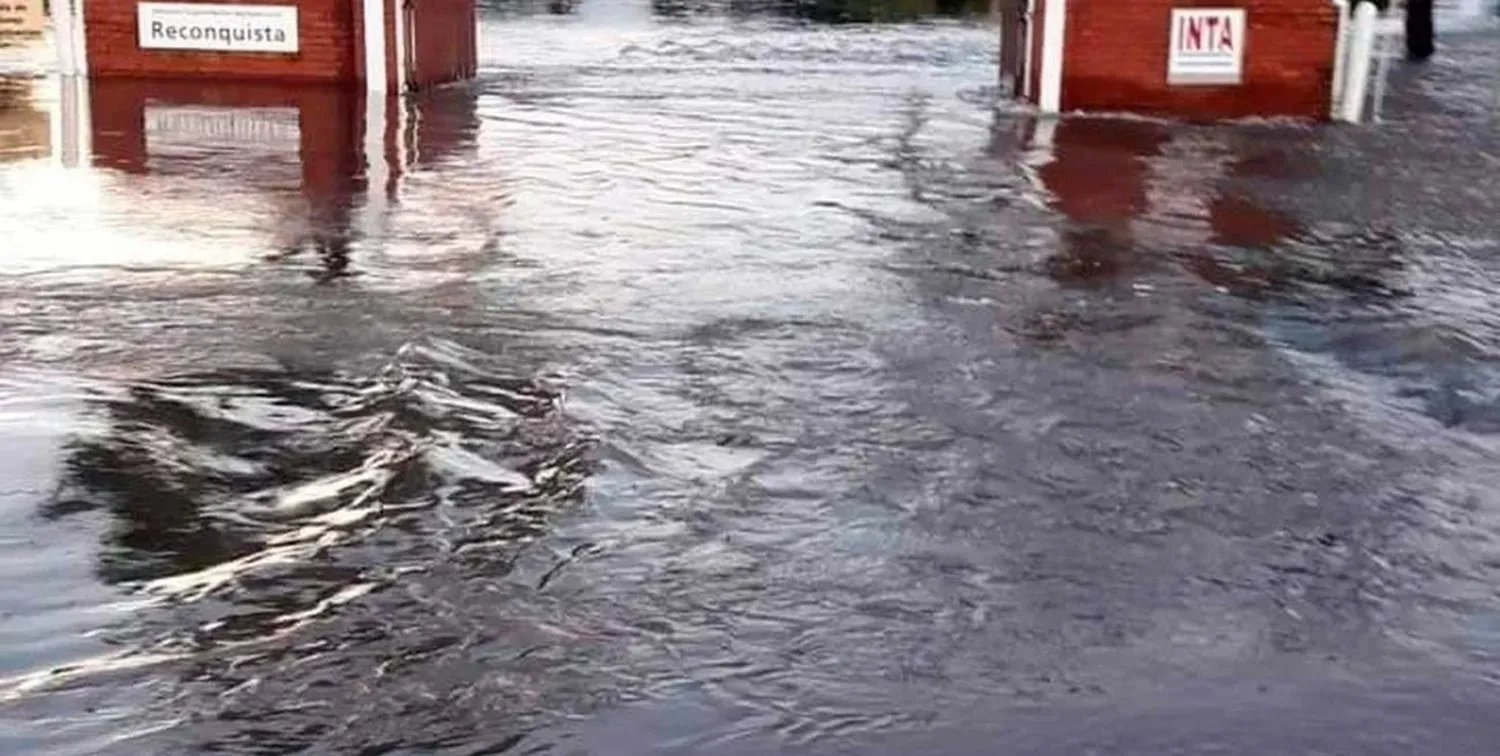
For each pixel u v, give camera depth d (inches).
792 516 216.7
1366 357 312.7
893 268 376.2
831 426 255.9
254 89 693.3
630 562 200.4
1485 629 187.6
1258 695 169.5
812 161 531.8
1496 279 388.2
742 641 179.6
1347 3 705.0
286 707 163.9
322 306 327.0
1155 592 195.6
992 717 163.5
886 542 208.5
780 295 345.4
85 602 187.2
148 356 288.5
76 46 722.8
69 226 403.2
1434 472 242.7
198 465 233.0
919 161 538.9
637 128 602.2
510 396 268.8
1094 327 326.6
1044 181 507.5
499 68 813.9
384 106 653.9
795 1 1326.3
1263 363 303.7
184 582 193.3
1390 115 696.4
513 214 430.9
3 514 212.8
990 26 1127.6
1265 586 198.2
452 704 164.7
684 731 159.5
